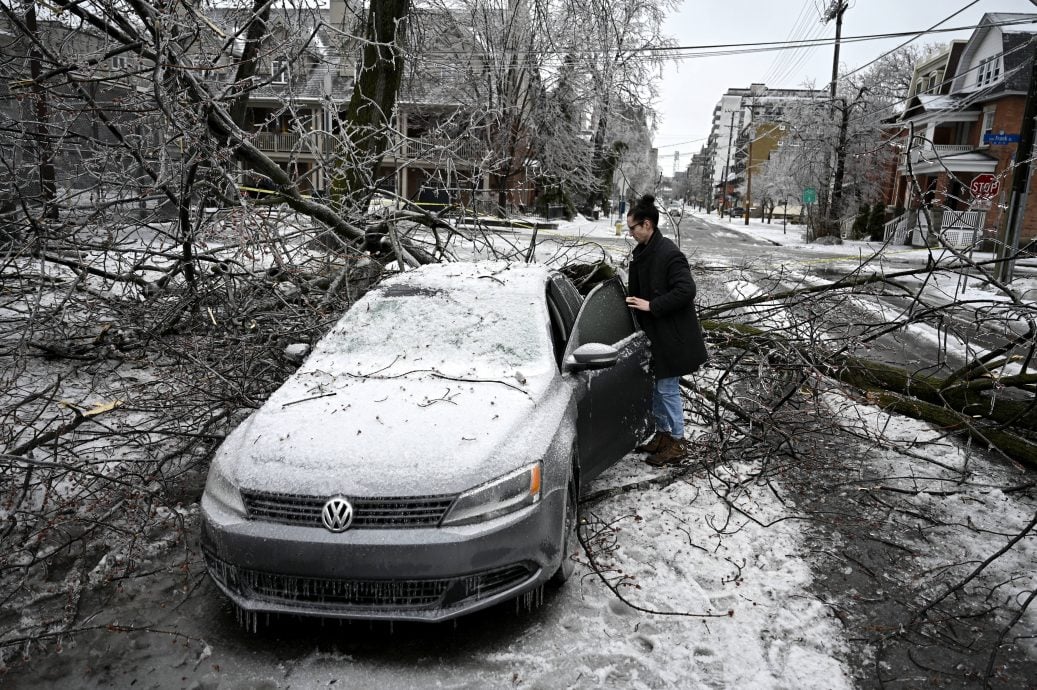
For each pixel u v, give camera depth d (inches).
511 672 120.5
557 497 135.8
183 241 269.7
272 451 132.0
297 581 123.4
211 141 252.1
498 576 126.4
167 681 119.0
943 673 123.5
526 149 1165.7
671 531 171.2
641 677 119.9
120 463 202.4
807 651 128.3
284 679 119.1
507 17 1101.1
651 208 209.2
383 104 538.0
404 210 350.0
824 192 1616.6
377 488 122.6
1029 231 1167.6
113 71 216.7
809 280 611.8
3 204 247.3
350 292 304.3
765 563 157.9
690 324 205.0
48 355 294.8
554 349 173.8
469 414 139.9
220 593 144.3
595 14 1042.7
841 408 257.0
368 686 117.0
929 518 181.8
